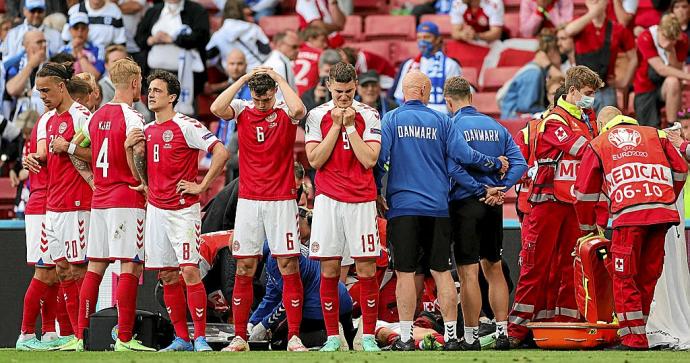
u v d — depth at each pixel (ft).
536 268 102.47
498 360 80.23
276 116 95.86
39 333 118.52
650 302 98.12
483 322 106.93
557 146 100.53
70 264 102.94
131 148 96.02
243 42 163.63
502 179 99.76
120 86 99.71
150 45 161.48
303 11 174.29
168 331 102.68
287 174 96.32
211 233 109.60
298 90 158.61
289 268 96.53
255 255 96.53
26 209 106.32
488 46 174.50
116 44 156.97
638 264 97.50
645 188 95.96
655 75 154.30
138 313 100.73
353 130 93.86
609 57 157.58
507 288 100.42
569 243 103.14
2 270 119.75
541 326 98.73
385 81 167.63
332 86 94.17
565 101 102.53
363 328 96.12
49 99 102.58
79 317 99.81
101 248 98.94
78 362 80.33
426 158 96.84
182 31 160.35
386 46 177.37
